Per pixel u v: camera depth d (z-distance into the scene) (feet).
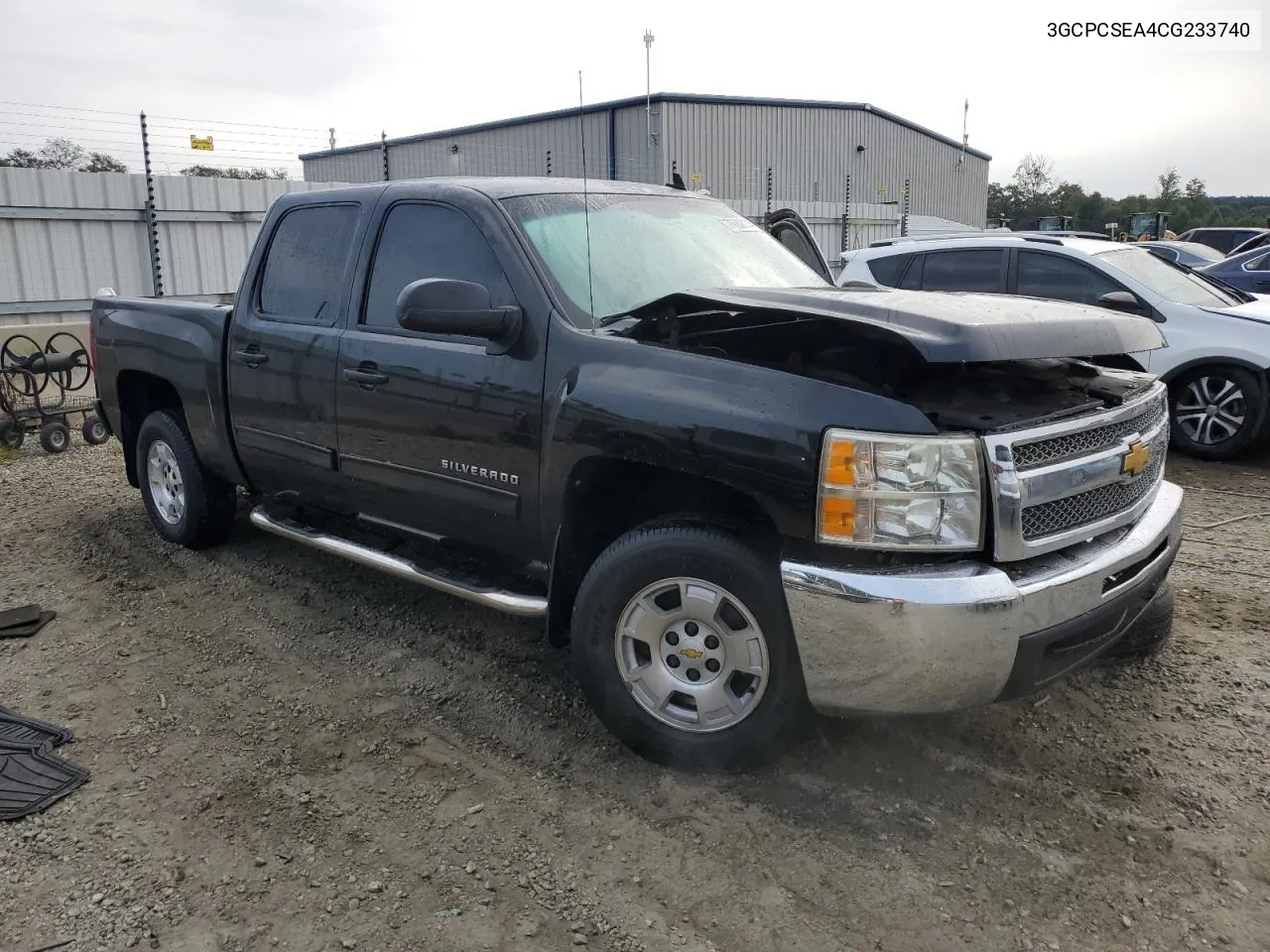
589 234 12.29
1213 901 8.48
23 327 35.78
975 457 8.87
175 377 16.44
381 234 13.29
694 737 10.15
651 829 9.55
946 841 9.29
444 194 12.57
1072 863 8.98
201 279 44.57
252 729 11.61
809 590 9.01
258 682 12.80
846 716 9.43
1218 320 23.85
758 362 10.00
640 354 10.28
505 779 10.46
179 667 13.26
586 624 10.55
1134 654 12.78
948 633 8.66
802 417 9.05
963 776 10.31
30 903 8.66
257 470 15.53
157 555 17.71
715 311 10.18
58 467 25.11
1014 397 10.22
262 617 14.88
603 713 10.64
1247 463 24.34
